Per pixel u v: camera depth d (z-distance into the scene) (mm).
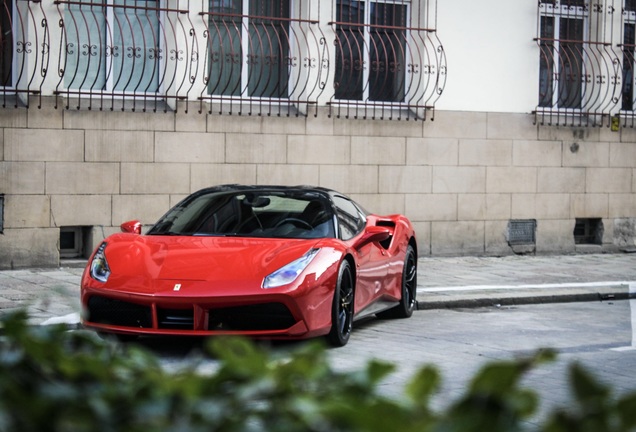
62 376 1617
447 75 15453
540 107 16297
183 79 13531
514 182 15977
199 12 13641
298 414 1461
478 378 1458
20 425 1438
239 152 13914
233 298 7250
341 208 8883
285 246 7852
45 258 12727
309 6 14391
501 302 11312
